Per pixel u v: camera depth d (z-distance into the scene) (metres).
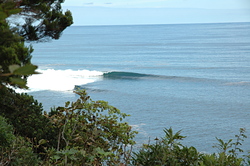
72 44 184.00
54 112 7.09
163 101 43.06
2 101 6.77
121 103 41.31
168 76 64.94
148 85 55.56
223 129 29.58
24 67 1.06
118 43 184.12
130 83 56.84
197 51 124.94
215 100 44.38
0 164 3.85
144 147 4.39
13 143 4.37
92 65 86.56
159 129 28.83
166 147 3.81
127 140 5.68
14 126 6.54
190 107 39.78
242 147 22.12
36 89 46.94
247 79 61.97
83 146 4.65
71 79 57.00
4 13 1.09
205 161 3.56
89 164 3.62
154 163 3.78
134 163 4.21
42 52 132.88
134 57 108.06
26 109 6.94
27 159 4.14
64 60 101.25
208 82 59.06
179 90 51.62
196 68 78.56
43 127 6.50
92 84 54.06
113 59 102.94
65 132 5.34
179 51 126.31
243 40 184.00
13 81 1.13
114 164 4.29
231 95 48.03
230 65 83.06
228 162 3.69
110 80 58.97
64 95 43.72
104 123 5.44
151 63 90.38
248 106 40.44
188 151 3.80
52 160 4.13
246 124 31.52
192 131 28.91
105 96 45.56
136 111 36.78
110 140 5.62
